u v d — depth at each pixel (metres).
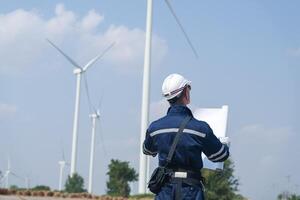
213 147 6.33
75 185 53.66
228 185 33.12
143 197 36.22
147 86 41.12
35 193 28.81
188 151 6.27
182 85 6.57
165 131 6.39
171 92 6.56
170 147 6.34
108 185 45.88
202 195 6.26
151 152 6.64
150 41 41.81
